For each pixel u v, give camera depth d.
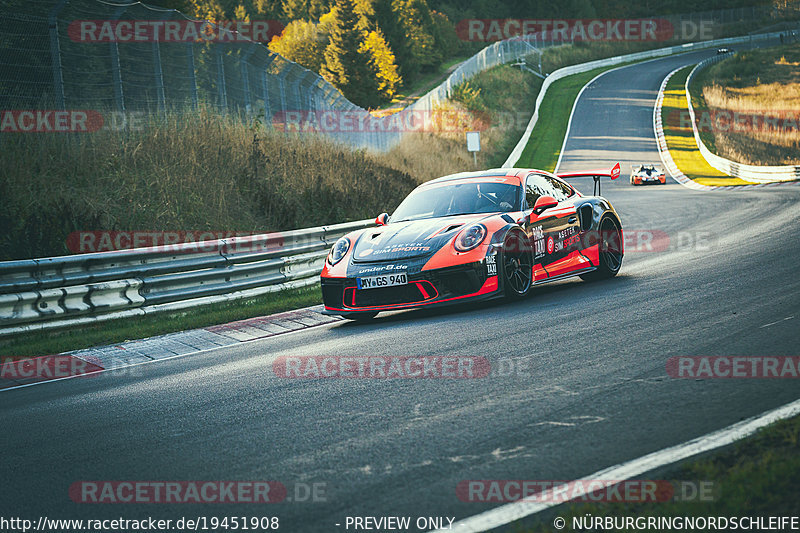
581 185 99.50
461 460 9.25
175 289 26.69
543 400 11.45
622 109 176.12
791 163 108.19
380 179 55.38
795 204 46.84
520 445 9.59
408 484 8.63
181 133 43.12
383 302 20.64
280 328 22.48
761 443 8.74
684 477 8.04
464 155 107.25
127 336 22.70
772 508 6.99
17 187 34.00
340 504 8.25
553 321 17.91
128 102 42.88
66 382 17.09
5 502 9.23
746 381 11.45
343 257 21.69
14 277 23.08
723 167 104.75
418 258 20.36
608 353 14.11
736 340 14.16
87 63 40.91
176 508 8.57
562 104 182.62
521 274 21.88
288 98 60.34
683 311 17.55
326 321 23.17
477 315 19.94
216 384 15.03
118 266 25.48
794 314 15.88
